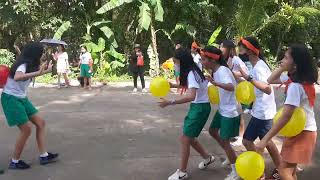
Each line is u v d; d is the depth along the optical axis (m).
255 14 15.70
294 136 3.90
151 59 16.31
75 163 5.98
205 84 5.06
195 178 5.39
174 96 11.57
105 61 16.19
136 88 12.66
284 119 3.72
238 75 5.39
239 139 6.64
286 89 4.00
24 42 18.12
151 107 10.06
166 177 5.45
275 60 17.22
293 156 3.91
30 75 5.48
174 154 6.38
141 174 5.56
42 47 5.66
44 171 5.68
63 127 8.04
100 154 6.39
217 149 6.63
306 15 16.30
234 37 16.16
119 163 5.98
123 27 17.17
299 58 3.76
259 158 3.57
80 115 9.12
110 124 8.30
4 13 15.84
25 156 6.29
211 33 17.86
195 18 17.12
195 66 5.01
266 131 4.85
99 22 16.12
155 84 4.98
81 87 13.71
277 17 15.97
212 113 9.23
